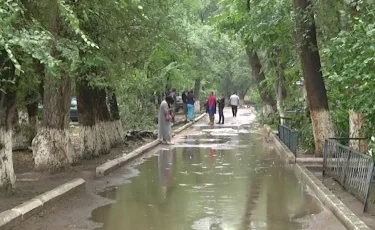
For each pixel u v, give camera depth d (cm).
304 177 1130
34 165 1231
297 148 1577
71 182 1005
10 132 967
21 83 970
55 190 914
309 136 1548
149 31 1288
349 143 1209
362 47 806
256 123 3300
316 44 1382
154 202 907
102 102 1655
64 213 823
